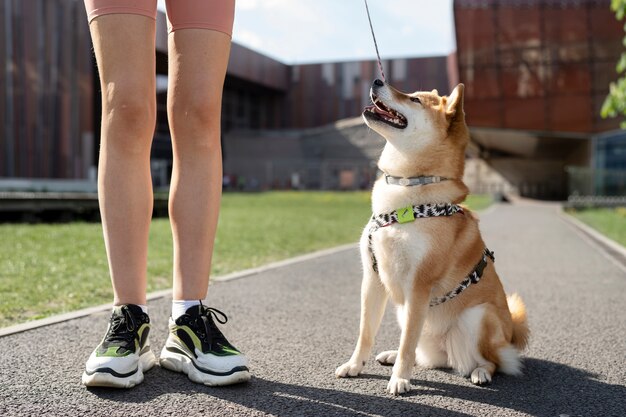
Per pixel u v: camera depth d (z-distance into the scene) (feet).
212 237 9.79
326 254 28.81
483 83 116.67
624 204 93.50
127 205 9.12
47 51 127.75
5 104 122.93
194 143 9.56
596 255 30.27
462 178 10.48
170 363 9.75
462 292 10.16
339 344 12.09
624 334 13.50
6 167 123.13
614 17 112.16
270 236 37.45
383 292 10.32
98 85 10.21
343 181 200.03
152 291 17.94
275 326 13.57
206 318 9.50
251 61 195.21
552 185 167.73
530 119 116.26
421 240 9.52
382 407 8.53
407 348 9.52
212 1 9.41
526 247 34.04
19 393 8.57
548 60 114.73
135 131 9.10
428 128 10.09
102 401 8.32
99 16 8.95
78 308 15.15
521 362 10.78
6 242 28.81
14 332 12.05
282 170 205.98
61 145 130.41
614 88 39.91
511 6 114.42
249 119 220.43
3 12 122.52
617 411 8.60
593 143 115.34
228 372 9.02
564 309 16.40
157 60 10.82
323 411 8.25
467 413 8.39
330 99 215.51
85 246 28.43
